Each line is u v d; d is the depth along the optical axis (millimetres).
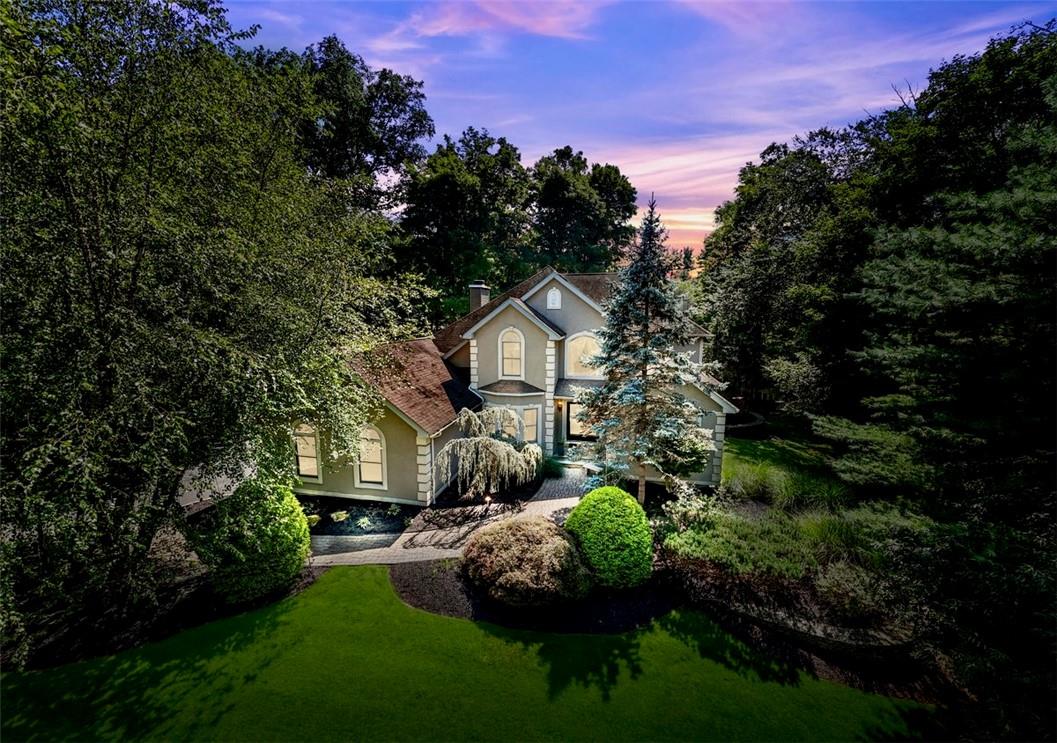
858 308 21047
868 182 21422
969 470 10617
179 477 9578
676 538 11906
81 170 7414
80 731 7113
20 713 7402
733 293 30531
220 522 9828
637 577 10812
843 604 9648
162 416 7785
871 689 8289
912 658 8797
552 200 50875
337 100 33531
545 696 7969
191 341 8328
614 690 8133
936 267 10844
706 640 9383
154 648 8867
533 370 20141
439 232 38156
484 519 14602
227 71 9773
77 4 7340
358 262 13672
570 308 20844
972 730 7305
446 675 8367
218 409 9289
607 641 9312
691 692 8133
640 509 11406
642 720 7551
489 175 41938
